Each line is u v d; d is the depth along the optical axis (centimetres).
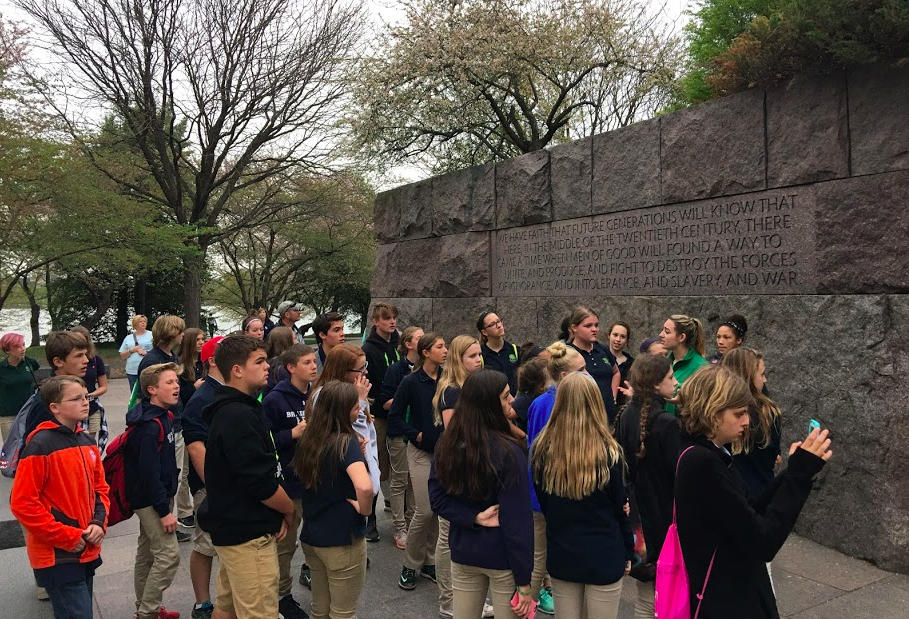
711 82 650
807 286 549
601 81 2034
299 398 436
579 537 308
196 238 2425
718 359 499
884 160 496
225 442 314
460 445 305
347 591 343
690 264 655
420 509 465
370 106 1998
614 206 746
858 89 513
